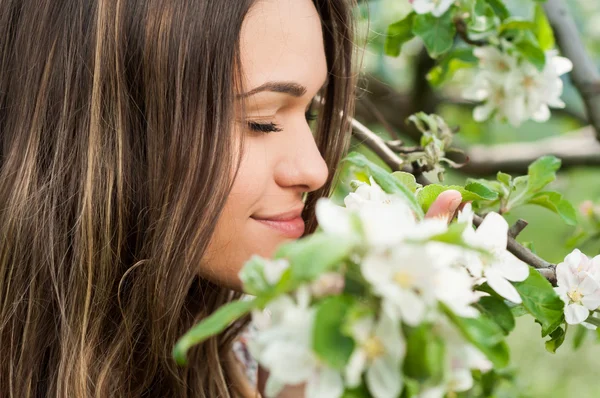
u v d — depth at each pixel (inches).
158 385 36.1
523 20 39.9
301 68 32.5
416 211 29.7
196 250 32.8
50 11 34.6
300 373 24.0
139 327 34.9
